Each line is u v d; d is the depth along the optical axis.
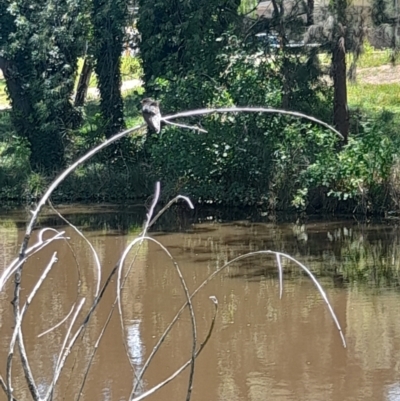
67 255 14.31
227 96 19.25
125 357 8.93
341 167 17.67
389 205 17.42
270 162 18.83
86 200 21.05
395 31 17.91
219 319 10.32
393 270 12.77
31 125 22.59
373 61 29.97
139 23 21.66
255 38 19.73
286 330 9.84
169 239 15.82
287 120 18.97
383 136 18.02
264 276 12.59
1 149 23.06
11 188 21.16
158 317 10.39
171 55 20.97
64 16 22.28
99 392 8.02
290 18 18.88
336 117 18.89
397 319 10.14
